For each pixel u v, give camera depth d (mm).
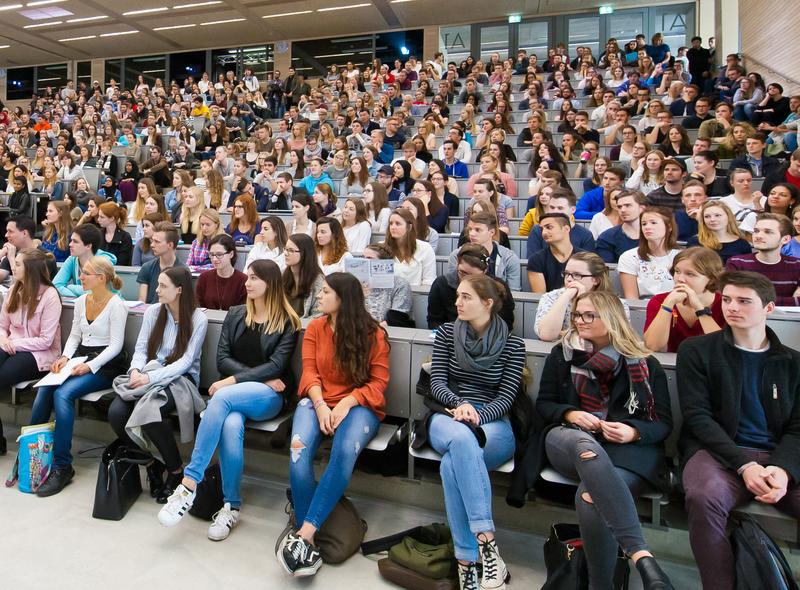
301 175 6781
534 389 2057
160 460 2293
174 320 2441
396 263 3408
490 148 6055
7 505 2154
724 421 1688
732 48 10086
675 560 1795
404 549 1730
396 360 2223
